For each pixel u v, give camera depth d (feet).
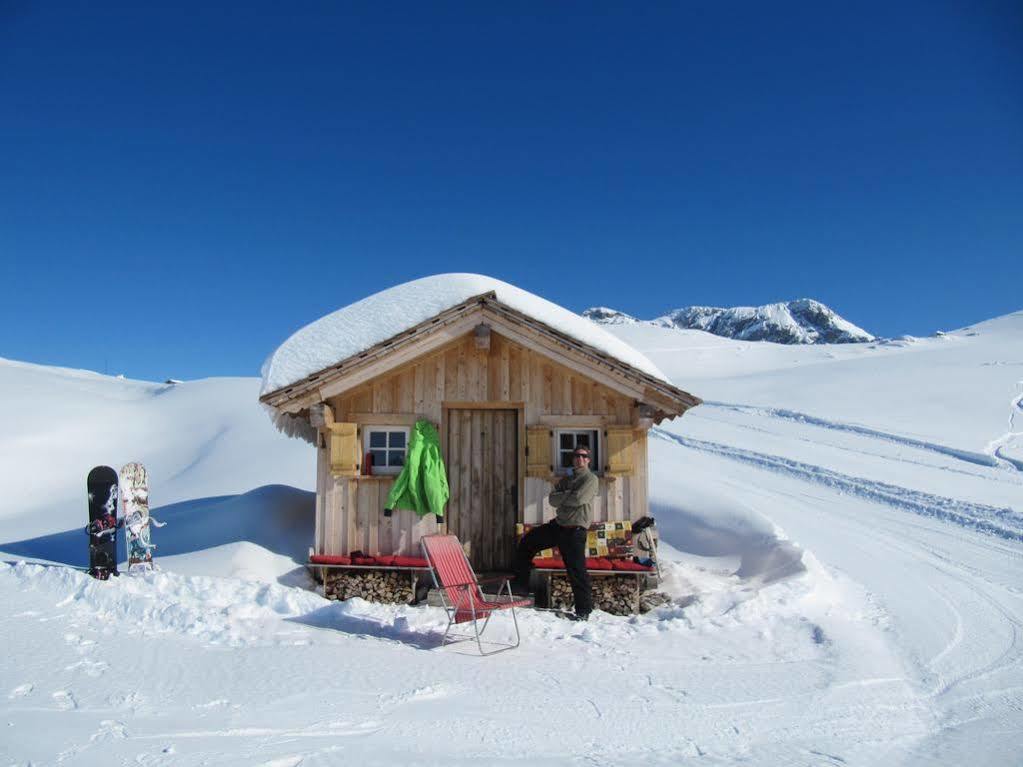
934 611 26.71
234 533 31.37
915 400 104.78
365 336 30.32
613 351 32.04
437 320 28.04
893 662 20.61
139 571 25.45
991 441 76.43
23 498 58.80
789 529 43.39
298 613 23.36
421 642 21.17
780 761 13.71
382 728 14.26
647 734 14.79
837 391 116.88
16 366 108.37
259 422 83.20
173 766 11.85
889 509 50.16
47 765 11.54
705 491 46.06
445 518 29.17
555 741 14.12
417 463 27.73
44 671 16.42
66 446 71.82
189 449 76.02
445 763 12.75
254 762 12.21
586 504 24.77
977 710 17.17
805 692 17.78
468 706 15.81
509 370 29.55
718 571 34.60
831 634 22.62
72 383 103.76
